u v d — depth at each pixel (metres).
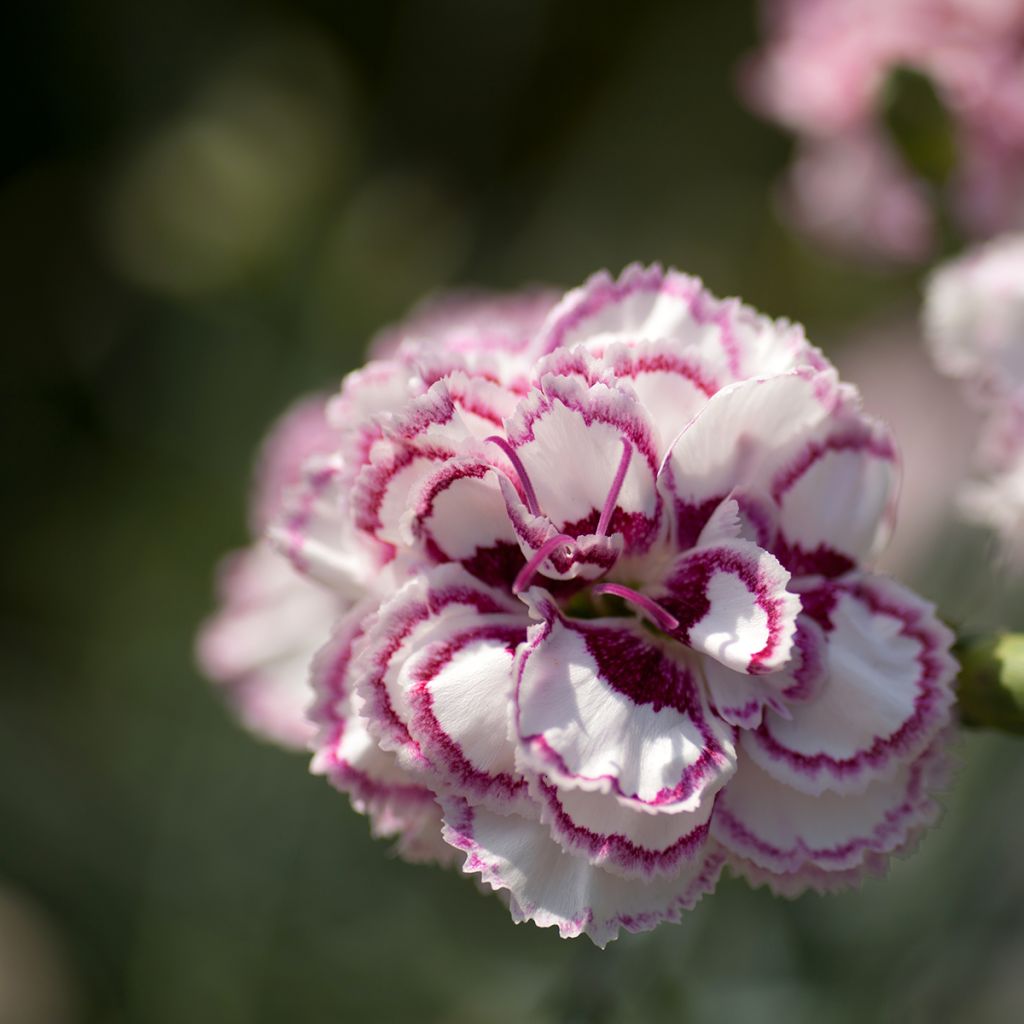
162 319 0.71
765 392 0.29
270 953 0.50
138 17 0.79
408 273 0.64
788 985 0.39
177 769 0.55
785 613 0.29
